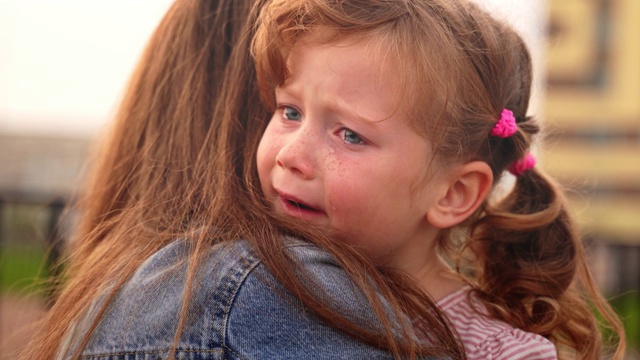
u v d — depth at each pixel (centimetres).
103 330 174
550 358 198
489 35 208
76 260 229
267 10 203
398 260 208
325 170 186
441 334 186
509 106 220
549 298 236
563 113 1866
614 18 1848
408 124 189
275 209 192
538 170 243
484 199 210
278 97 196
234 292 167
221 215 186
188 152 222
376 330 170
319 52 188
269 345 164
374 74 185
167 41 240
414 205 195
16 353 249
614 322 251
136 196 223
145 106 236
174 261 178
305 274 170
